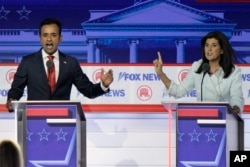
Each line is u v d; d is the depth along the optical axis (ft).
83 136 53.57
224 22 81.97
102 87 58.08
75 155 50.49
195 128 50.93
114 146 78.95
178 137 51.06
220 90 57.67
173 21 82.12
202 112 50.85
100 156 77.46
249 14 82.07
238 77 57.93
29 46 82.17
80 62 81.97
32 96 58.39
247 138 80.28
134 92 82.23
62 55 59.93
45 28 58.95
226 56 57.93
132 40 82.28
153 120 82.12
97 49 82.17
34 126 50.31
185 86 59.26
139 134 80.18
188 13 82.12
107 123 81.66
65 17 82.07
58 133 50.39
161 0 82.17
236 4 81.92
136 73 82.17
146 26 82.12
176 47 82.23
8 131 80.89
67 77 58.90
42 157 50.39
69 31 82.02
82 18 82.07
